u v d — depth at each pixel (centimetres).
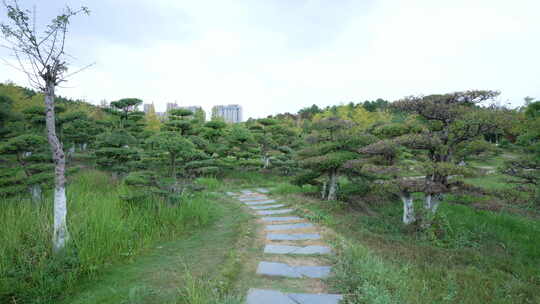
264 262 515
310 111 6159
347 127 1161
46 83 475
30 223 549
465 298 453
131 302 355
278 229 743
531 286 524
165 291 395
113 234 547
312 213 896
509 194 763
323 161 1009
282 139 2467
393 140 791
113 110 1995
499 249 734
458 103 763
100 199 746
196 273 456
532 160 877
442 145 766
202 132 2048
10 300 377
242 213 927
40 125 1248
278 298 382
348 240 655
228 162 1823
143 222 669
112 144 1344
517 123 698
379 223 866
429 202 840
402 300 380
